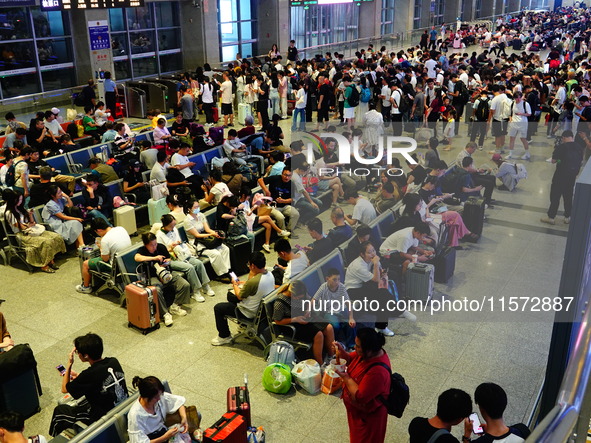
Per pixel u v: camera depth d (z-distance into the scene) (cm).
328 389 589
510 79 1805
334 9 3128
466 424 423
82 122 1463
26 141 1255
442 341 572
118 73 2117
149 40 2200
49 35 1877
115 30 2066
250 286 638
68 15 1897
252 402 583
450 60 2486
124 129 1211
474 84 1867
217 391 601
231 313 671
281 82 1823
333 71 1984
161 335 705
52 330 718
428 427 407
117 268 750
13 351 559
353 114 1470
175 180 1023
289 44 2673
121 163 1091
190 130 1375
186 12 2259
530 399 528
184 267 771
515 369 554
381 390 428
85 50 1933
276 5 2539
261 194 959
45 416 577
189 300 764
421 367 559
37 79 1870
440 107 1272
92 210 925
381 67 2127
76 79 1975
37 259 865
